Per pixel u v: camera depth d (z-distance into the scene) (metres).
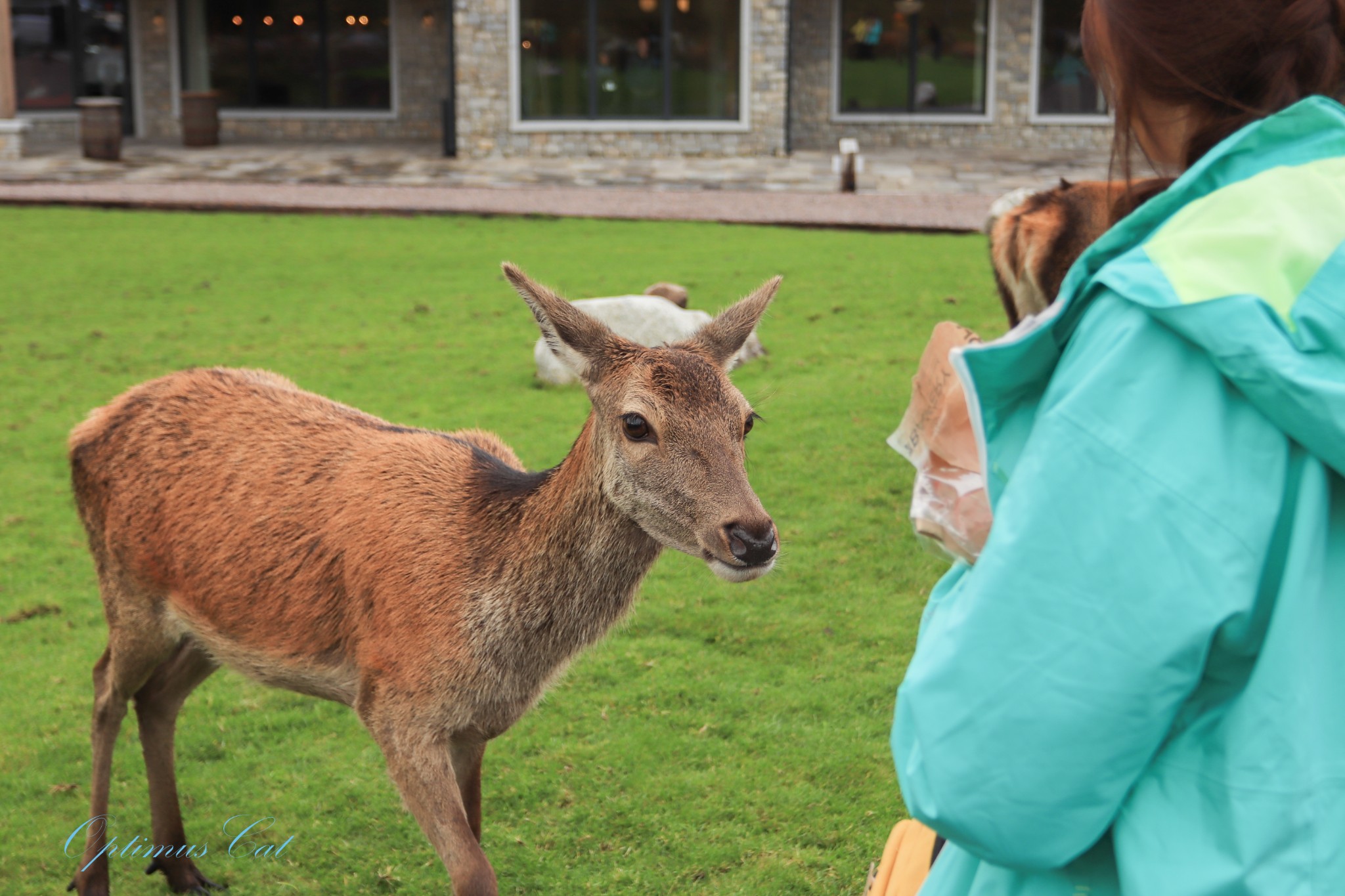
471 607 3.07
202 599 3.48
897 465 7.28
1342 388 1.07
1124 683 1.13
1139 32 1.35
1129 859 1.19
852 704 4.62
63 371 9.57
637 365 2.97
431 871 3.77
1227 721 1.17
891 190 20.23
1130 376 1.18
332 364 9.66
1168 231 1.25
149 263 14.09
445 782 3.10
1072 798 1.17
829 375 9.13
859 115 26.33
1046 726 1.15
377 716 3.16
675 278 12.79
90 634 5.50
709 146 24.39
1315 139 1.26
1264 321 1.11
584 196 19.45
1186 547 1.12
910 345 9.99
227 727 4.65
